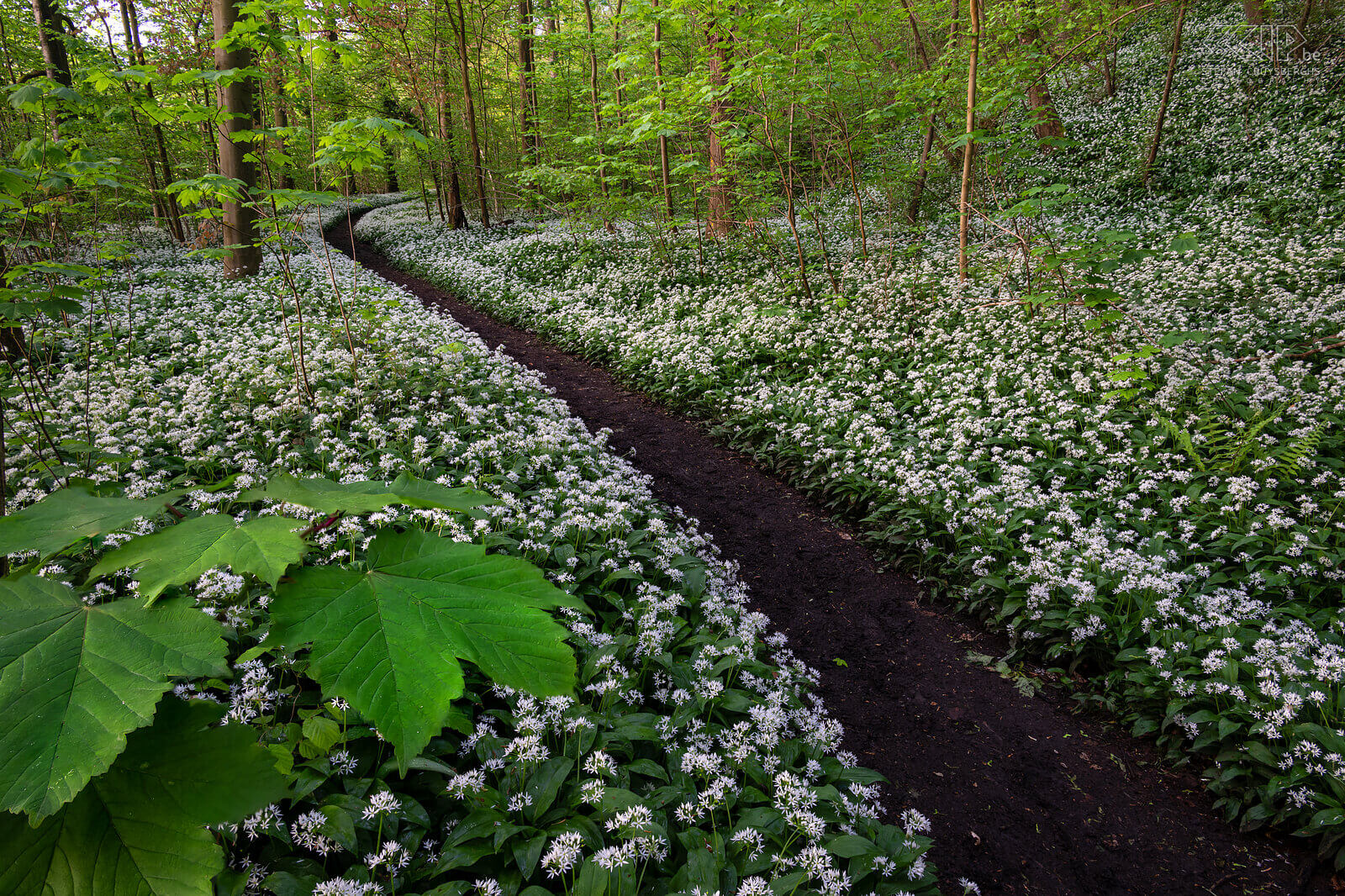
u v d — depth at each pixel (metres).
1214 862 4.12
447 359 10.37
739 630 5.20
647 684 4.62
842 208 20.98
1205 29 27.75
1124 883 4.04
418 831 3.06
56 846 0.67
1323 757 4.14
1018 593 5.99
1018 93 12.83
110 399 7.99
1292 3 23.89
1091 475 7.75
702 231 19.36
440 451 6.92
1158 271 13.27
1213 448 7.43
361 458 6.78
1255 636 5.09
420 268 22.20
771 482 8.88
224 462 6.59
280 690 3.29
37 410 5.62
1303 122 18.86
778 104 12.12
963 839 4.29
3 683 0.64
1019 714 5.29
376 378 8.90
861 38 14.96
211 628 0.74
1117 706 5.17
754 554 7.36
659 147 17.73
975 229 17.23
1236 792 4.43
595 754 3.44
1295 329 9.89
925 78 12.67
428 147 5.71
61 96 2.98
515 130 30.42
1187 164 19.48
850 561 7.24
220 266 17.83
